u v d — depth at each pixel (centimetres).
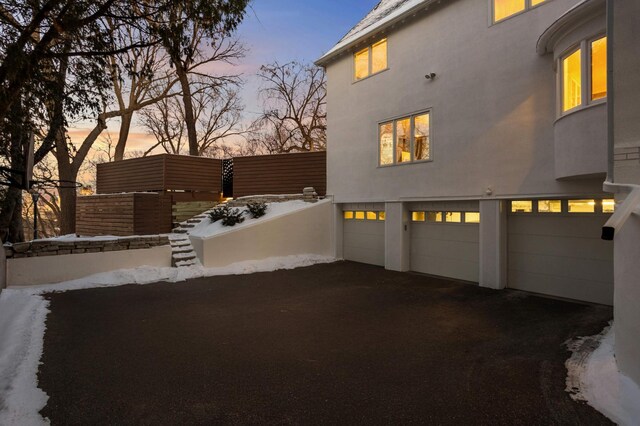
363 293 852
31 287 855
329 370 445
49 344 520
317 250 1341
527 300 782
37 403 358
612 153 522
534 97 811
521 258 874
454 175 973
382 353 499
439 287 912
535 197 808
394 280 998
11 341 506
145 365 455
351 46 1275
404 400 373
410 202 1120
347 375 431
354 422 334
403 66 1113
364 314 686
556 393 383
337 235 1366
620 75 527
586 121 660
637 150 514
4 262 804
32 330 569
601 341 523
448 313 693
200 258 1130
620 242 413
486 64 902
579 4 640
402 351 506
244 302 770
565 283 795
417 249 1120
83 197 1527
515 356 484
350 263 1276
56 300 770
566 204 792
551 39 742
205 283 954
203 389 395
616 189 460
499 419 339
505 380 415
